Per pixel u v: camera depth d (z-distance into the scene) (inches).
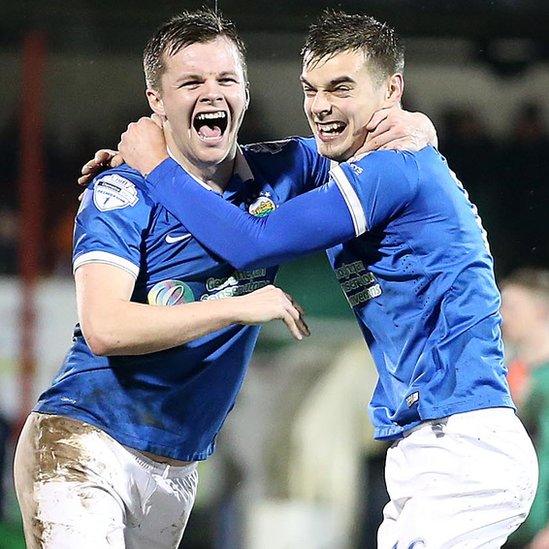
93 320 463.5
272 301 472.4
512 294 861.8
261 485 986.7
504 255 1254.3
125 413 498.3
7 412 1079.0
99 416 495.8
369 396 1006.4
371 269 497.0
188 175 486.3
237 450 990.4
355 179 475.5
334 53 489.7
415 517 476.7
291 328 475.8
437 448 477.4
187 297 498.3
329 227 473.7
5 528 1030.4
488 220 1262.3
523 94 1278.3
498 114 1278.3
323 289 1093.1
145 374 496.1
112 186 489.4
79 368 501.4
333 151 503.8
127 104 1270.9
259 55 1216.2
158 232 490.3
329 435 991.6
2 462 1051.3
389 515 500.7
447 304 480.4
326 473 980.6
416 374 482.0
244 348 512.7
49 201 1239.5
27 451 498.0
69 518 481.1
